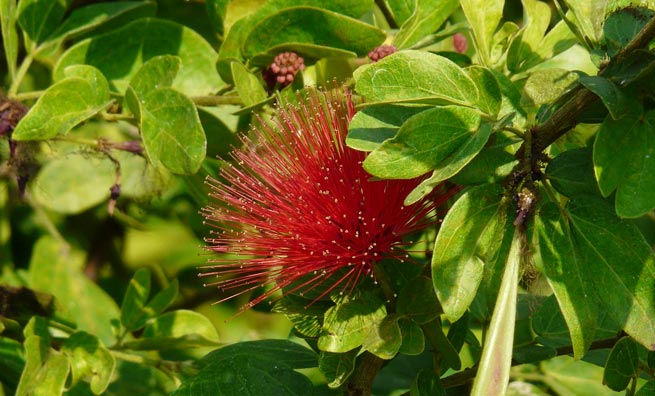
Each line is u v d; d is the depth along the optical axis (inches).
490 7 19.5
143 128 19.2
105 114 20.3
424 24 20.6
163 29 21.5
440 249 15.7
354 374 17.8
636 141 15.4
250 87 19.7
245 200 17.9
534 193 15.8
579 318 15.7
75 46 21.3
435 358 17.9
